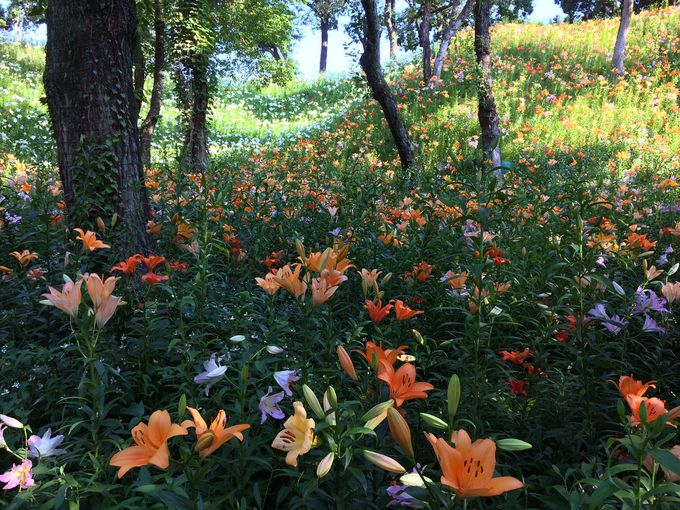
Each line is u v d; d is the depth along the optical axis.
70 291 1.85
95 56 4.07
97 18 4.07
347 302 3.73
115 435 2.13
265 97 24.61
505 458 2.33
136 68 11.16
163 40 11.34
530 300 3.18
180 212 4.25
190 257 4.00
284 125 20.69
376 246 4.20
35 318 3.19
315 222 5.40
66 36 4.05
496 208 4.58
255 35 16.27
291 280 2.09
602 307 2.43
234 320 2.97
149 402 2.68
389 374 1.46
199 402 2.32
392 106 9.65
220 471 2.03
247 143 16.98
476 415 2.29
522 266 3.56
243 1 14.73
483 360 2.55
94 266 3.92
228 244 4.09
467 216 2.39
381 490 1.82
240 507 1.63
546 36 23.02
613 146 13.25
